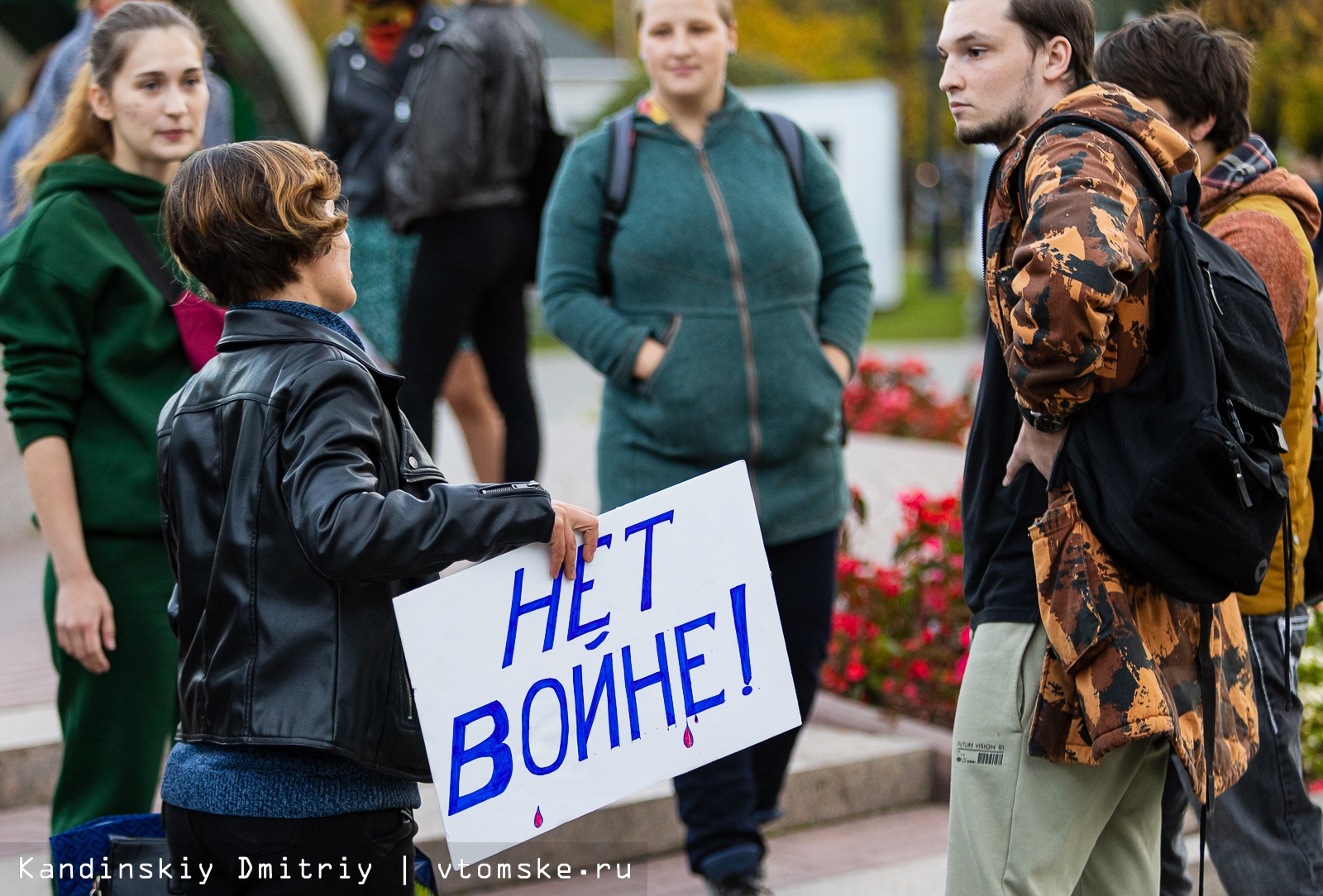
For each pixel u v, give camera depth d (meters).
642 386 5.61
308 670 3.27
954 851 3.87
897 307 46.06
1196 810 3.76
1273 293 4.39
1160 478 3.53
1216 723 3.77
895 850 6.37
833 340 5.93
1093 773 3.75
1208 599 3.64
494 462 9.70
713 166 5.77
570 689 3.51
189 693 3.39
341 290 3.62
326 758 3.33
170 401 3.57
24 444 4.58
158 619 4.68
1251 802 4.59
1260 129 16.33
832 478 5.82
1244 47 4.82
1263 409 3.70
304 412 3.29
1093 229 3.51
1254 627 4.57
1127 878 4.09
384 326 8.53
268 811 3.29
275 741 3.24
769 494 5.62
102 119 4.85
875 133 41.22
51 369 4.57
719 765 5.33
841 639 7.97
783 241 5.70
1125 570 3.67
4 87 25.25
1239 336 3.72
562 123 48.75
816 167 6.07
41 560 10.84
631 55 47.97
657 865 6.20
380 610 3.38
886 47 68.06
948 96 4.17
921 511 8.20
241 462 3.33
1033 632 3.80
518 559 3.48
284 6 22.06
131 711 4.65
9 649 8.17
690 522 3.68
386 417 3.42
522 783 3.45
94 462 4.62
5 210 8.48
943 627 7.93
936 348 34.81
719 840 5.31
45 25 24.12
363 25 8.52
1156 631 3.69
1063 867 3.77
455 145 7.67
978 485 4.01
